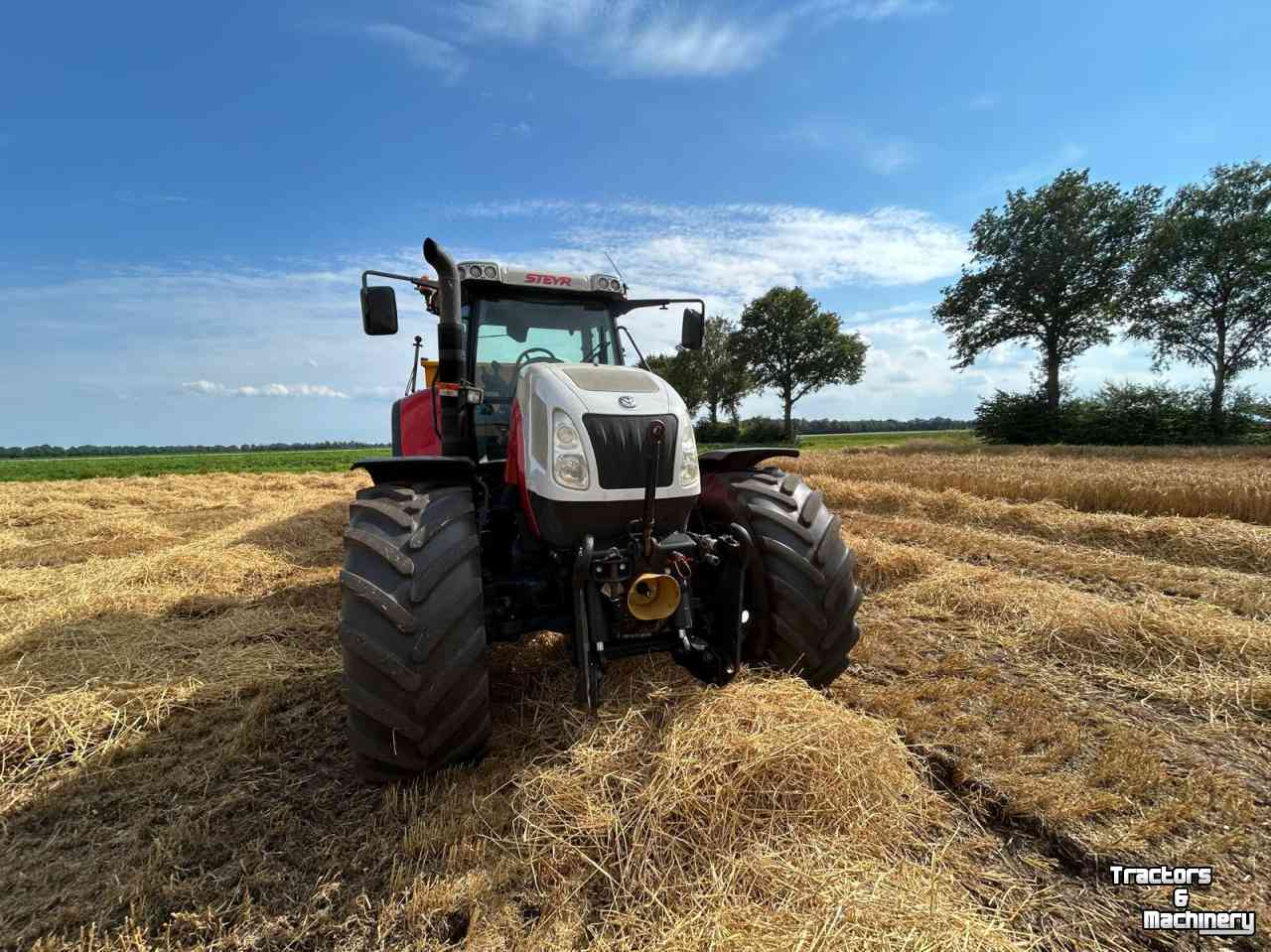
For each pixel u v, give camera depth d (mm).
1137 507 8078
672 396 2604
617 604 2332
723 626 2545
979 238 30547
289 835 2023
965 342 31703
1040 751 2424
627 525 2416
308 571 5531
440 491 2426
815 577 2672
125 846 2014
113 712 2820
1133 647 3457
